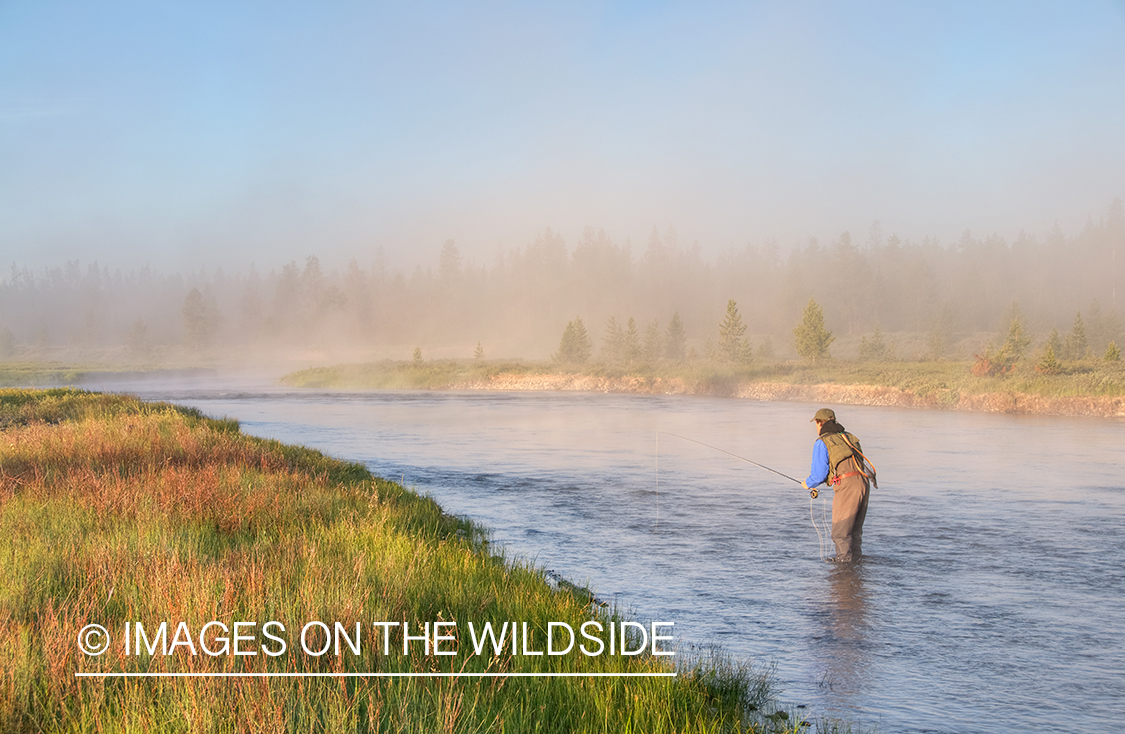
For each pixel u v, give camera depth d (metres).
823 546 9.21
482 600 5.59
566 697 3.98
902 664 5.34
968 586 7.38
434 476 15.43
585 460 18.00
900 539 9.52
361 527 7.70
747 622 6.28
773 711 4.46
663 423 28.70
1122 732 4.27
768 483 14.41
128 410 24.12
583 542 9.44
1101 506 11.70
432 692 3.82
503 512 11.50
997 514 11.08
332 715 3.34
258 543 6.86
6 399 29.50
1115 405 31.61
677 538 9.68
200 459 12.55
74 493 8.69
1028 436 22.98
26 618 4.56
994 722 4.41
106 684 3.75
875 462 16.97
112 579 5.30
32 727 3.30
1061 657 5.49
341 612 4.78
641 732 3.62
